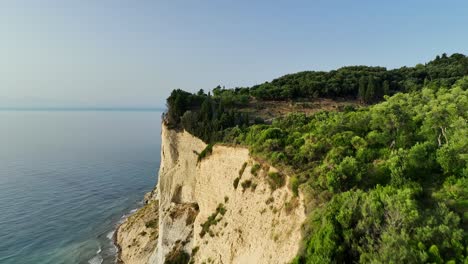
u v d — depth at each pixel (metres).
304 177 29.33
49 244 58.19
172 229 50.56
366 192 23.12
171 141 64.75
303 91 89.12
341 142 34.84
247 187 36.81
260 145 39.50
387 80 91.25
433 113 32.94
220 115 63.56
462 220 19.23
